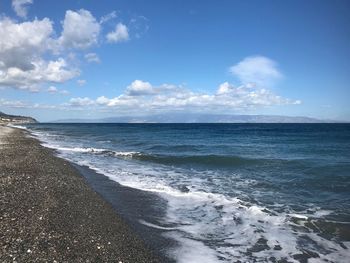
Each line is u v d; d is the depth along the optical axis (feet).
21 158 76.79
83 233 31.50
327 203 48.34
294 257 30.55
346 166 81.30
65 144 157.28
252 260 29.68
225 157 98.53
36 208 36.65
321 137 224.94
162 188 57.06
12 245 26.55
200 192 54.60
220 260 29.48
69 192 46.60
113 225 35.32
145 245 31.14
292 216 41.78
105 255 27.55
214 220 40.37
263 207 46.24
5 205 36.47
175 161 94.84
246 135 259.80
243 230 37.09
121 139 202.80
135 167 83.41
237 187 59.26
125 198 49.39
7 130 246.68
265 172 75.77
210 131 350.84
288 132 315.78
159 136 243.60
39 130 345.92
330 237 35.29
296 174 71.87
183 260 28.94
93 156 105.29
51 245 27.63
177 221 39.63
